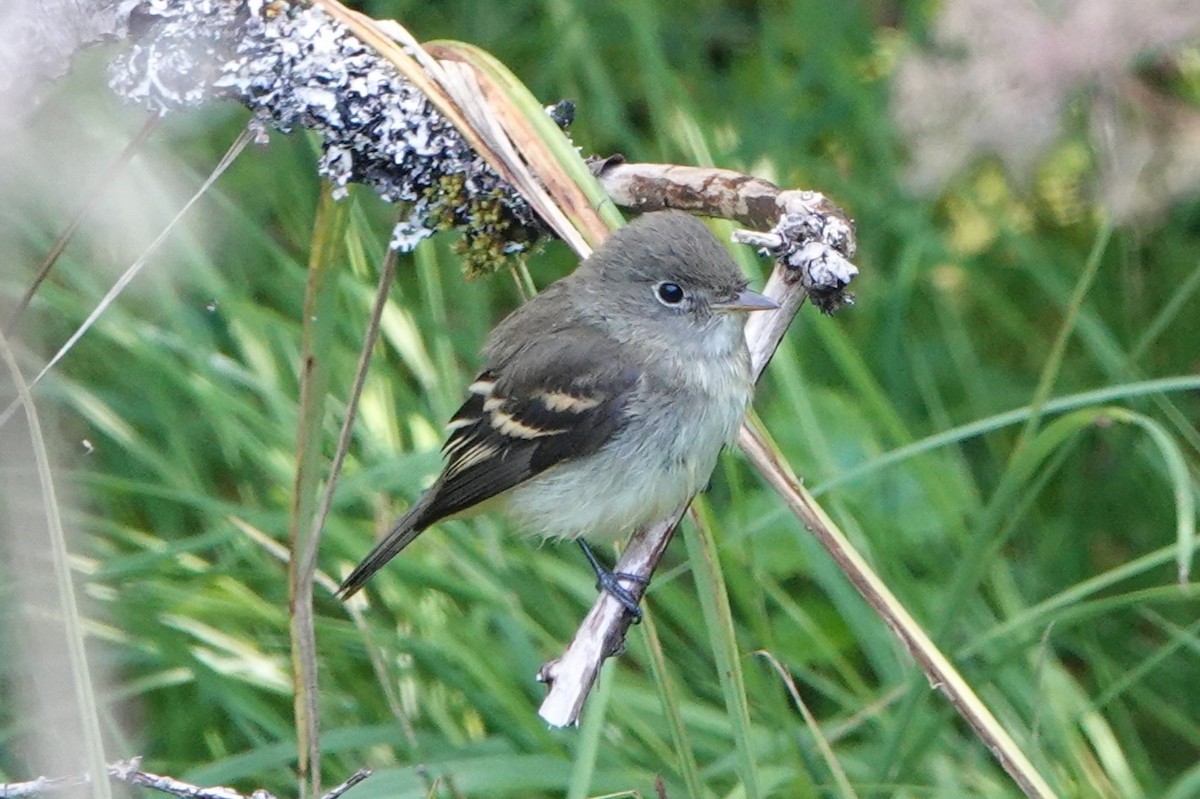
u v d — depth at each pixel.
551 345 8.62
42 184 9.39
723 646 6.68
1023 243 11.83
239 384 11.00
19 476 8.77
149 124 6.81
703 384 8.35
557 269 12.40
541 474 8.53
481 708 8.80
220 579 9.53
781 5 13.52
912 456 9.79
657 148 12.88
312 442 6.88
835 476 9.18
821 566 9.33
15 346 9.52
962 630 9.45
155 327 10.70
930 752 8.88
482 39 13.07
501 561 9.43
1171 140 10.23
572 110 7.70
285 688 9.12
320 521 6.82
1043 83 10.31
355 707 9.06
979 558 8.23
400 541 8.43
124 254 9.90
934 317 12.37
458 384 10.03
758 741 8.85
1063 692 9.28
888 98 11.99
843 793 7.16
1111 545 11.08
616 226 6.95
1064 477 11.55
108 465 10.41
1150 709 9.78
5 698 8.63
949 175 10.77
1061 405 8.45
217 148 11.77
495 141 6.72
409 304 11.05
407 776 7.98
